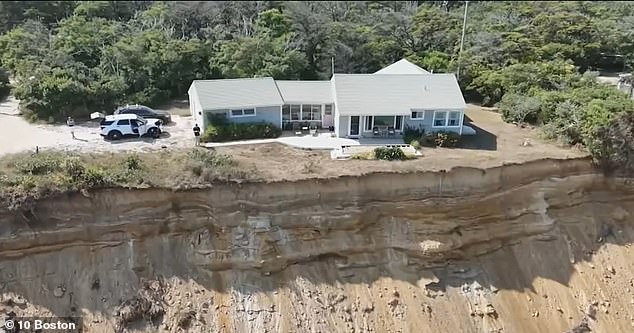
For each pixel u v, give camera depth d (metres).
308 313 25.27
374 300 26.08
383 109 33.47
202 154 27.95
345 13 58.84
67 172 24.61
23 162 25.38
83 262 24.41
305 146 32.16
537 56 46.69
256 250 25.55
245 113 34.59
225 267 25.52
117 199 24.69
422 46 50.94
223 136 33.25
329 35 48.41
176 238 25.52
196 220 25.56
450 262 27.89
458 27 53.91
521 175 29.25
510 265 28.48
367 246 26.88
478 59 45.19
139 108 36.59
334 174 26.86
